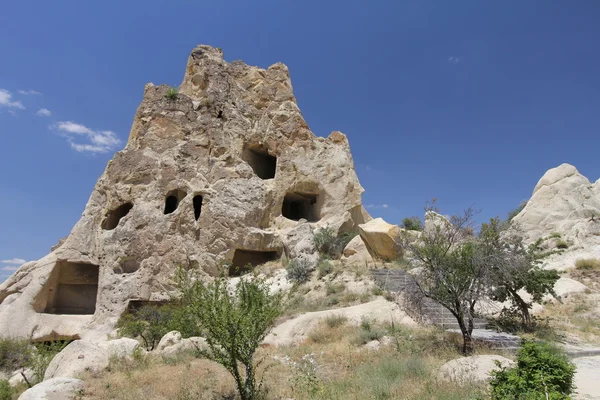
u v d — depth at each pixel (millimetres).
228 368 8555
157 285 27406
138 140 32375
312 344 13422
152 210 29312
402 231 14703
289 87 38219
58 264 29406
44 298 28344
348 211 32625
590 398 7410
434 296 12195
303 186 33125
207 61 37406
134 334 19406
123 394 9508
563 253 22516
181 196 31000
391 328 13305
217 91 35125
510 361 9234
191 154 31797
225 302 8656
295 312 18078
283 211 35781
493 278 12414
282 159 33469
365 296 18609
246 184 31125
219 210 29641
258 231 29484
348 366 10594
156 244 28266
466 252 11961
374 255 25500
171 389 9617
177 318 16375
